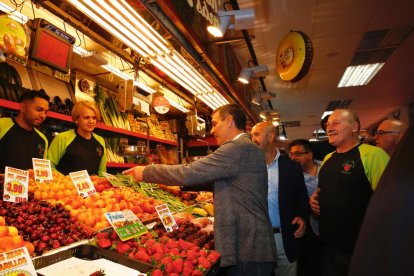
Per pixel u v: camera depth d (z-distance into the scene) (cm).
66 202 184
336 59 589
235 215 176
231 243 170
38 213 158
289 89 780
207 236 194
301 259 297
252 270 172
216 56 339
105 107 439
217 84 393
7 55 214
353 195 213
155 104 430
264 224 181
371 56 584
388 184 42
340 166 225
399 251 37
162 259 140
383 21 444
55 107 330
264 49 512
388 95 894
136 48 272
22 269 109
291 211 251
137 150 436
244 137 194
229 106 207
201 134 611
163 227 201
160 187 314
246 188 179
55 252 136
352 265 44
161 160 558
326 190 231
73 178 206
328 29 463
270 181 265
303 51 309
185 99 527
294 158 341
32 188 183
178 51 285
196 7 241
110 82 453
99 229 171
